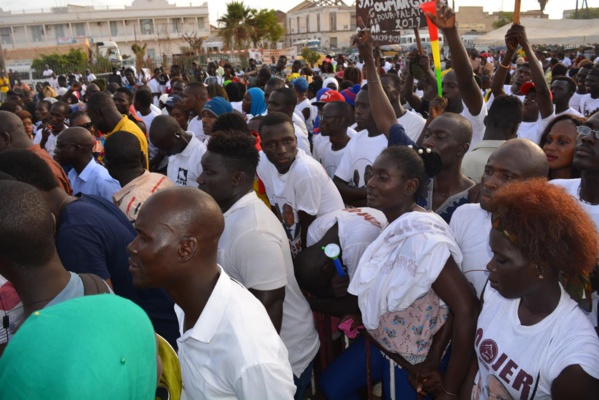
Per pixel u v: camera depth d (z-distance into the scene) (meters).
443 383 2.14
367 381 2.63
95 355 0.76
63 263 2.30
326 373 2.79
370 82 3.54
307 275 2.60
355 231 2.59
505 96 3.42
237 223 2.30
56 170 3.58
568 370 1.52
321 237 2.75
